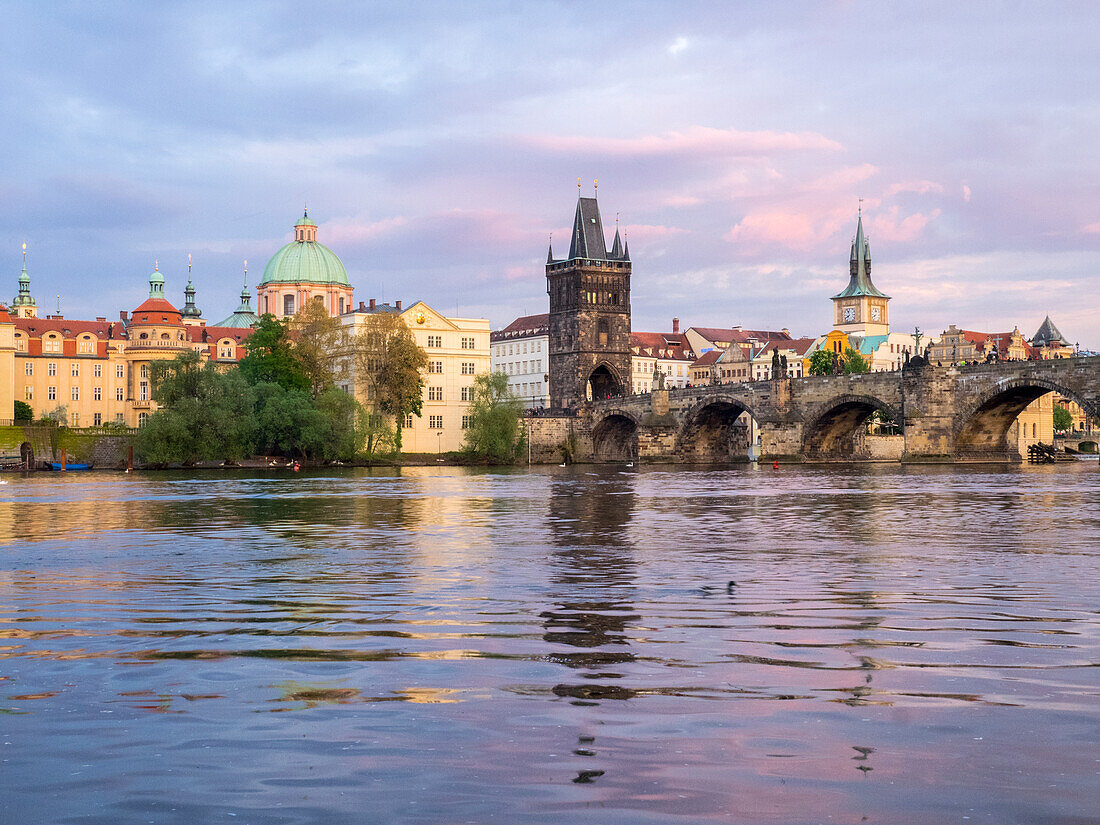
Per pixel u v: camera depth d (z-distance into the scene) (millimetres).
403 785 13148
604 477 129750
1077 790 12805
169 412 155500
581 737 14969
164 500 79062
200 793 12953
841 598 27109
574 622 23750
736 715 15969
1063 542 42375
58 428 181500
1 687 18016
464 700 16938
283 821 12094
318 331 194000
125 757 14289
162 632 22969
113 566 35781
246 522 56156
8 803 12688
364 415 176875
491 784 13148
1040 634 21984
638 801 12570
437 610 25594
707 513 61688
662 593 28219
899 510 63219
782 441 186625
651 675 18500
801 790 12867
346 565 35531
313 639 21984
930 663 19281
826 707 16375
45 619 24750
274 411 163000
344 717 16031
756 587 29297
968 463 160000
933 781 13141
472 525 53312
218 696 17312
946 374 157500
